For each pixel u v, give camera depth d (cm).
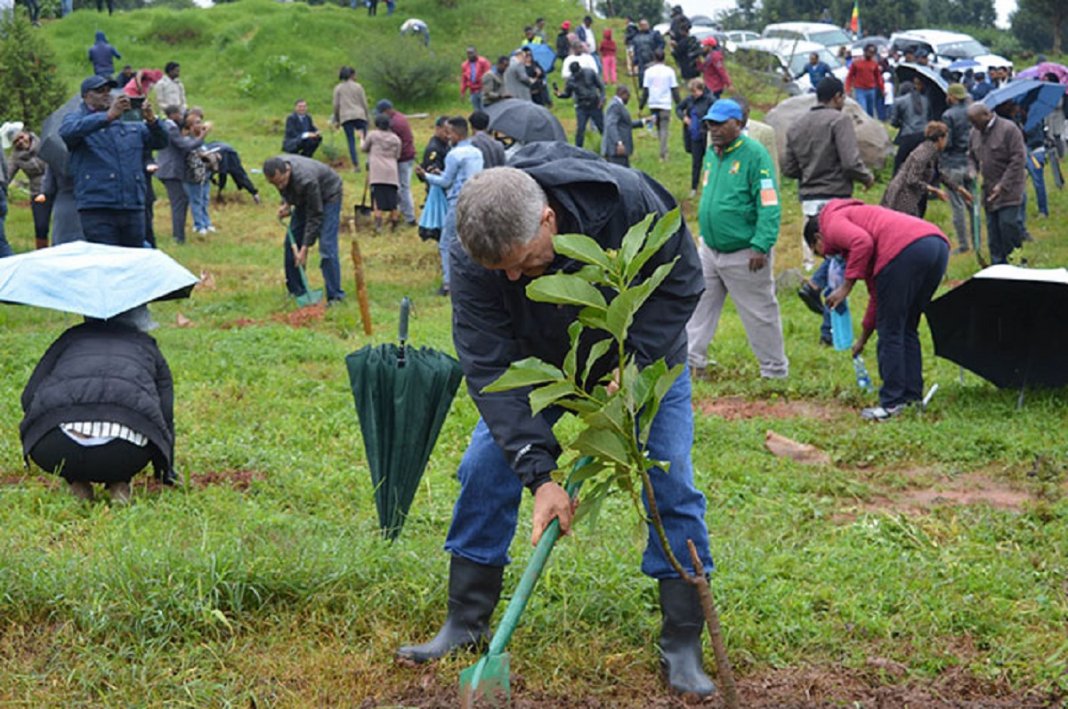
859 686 438
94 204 1131
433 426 551
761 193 929
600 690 425
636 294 308
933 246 850
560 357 402
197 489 649
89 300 614
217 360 995
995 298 886
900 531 613
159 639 445
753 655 456
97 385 608
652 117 2461
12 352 1013
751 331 966
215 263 1603
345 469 712
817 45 3584
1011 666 452
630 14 6456
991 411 871
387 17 3822
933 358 1045
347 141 2483
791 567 539
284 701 416
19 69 2309
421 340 1120
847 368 1016
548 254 363
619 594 482
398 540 546
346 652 449
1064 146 2247
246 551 490
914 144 1578
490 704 379
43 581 471
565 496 380
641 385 318
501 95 2383
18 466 693
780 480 712
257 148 2642
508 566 498
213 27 3706
